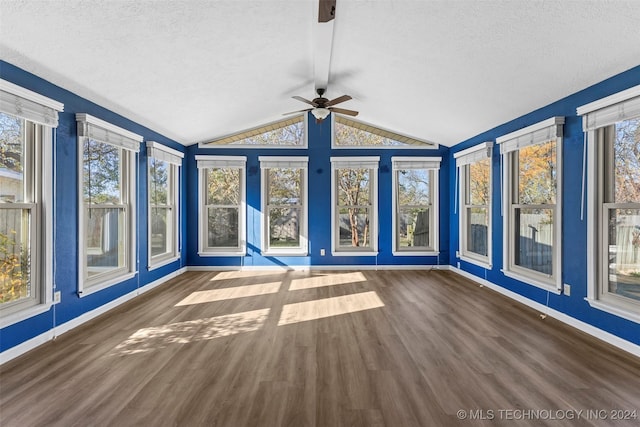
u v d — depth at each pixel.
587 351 2.72
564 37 2.53
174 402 2.02
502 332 3.14
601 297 3.01
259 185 6.13
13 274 2.72
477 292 4.59
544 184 3.80
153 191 5.02
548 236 3.73
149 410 1.94
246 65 3.62
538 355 2.65
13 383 2.23
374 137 6.25
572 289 3.30
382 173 6.19
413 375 2.34
